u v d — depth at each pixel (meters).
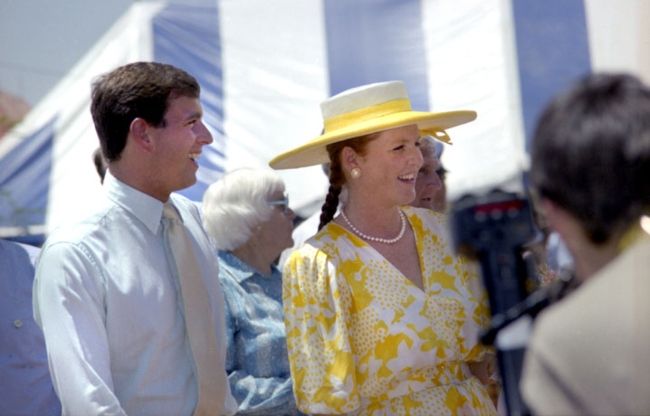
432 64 12.01
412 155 5.59
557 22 11.80
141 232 5.40
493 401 5.98
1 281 7.49
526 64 11.79
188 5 12.19
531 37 11.82
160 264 5.42
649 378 2.38
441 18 12.04
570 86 2.64
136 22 12.14
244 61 12.19
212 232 6.83
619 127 2.50
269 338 6.62
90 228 5.29
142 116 5.39
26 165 11.65
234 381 6.52
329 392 5.21
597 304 2.47
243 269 6.80
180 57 12.16
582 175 2.52
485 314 5.52
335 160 5.75
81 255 5.19
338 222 5.66
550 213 2.66
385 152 5.55
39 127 11.80
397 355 5.32
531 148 2.67
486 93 11.82
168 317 5.38
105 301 5.22
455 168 11.47
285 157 5.81
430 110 11.95
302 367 5.31
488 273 2.78
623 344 2.40
